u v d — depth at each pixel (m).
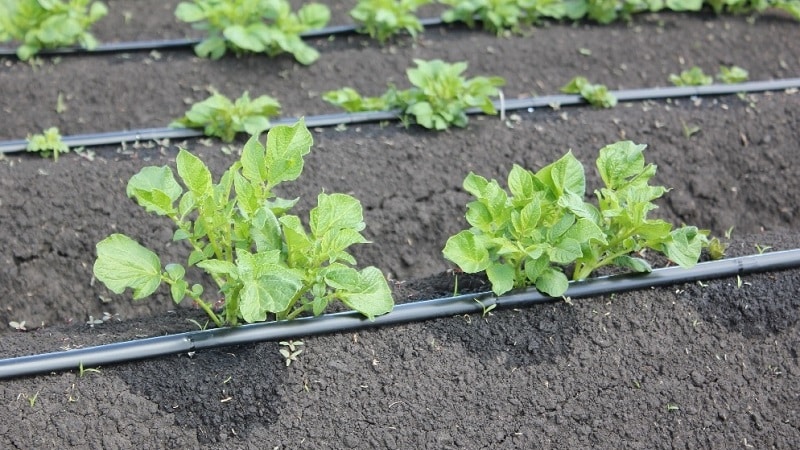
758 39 2.20
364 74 2.07
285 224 1.55
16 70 2.05
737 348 1.64
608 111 1.97
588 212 1.62
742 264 1.69
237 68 2.06
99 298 1.76
